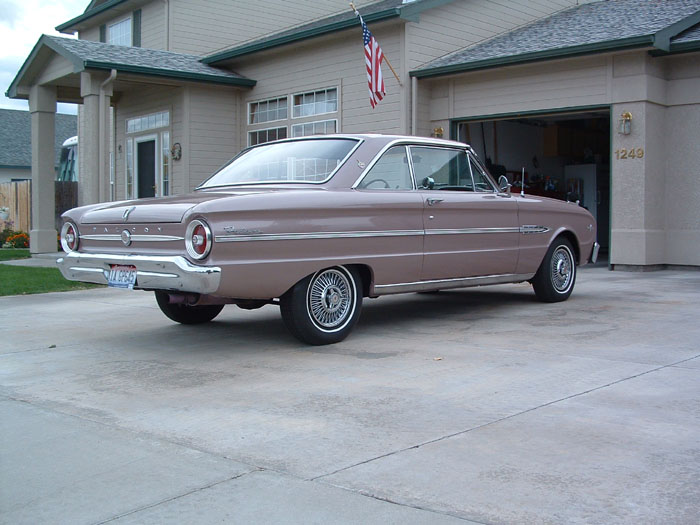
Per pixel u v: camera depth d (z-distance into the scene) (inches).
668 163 478.9
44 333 275.7
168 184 660.7
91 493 125.0
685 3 540.7
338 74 576.7
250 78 647.1
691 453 136.3
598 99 474.0
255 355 228.7
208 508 117.9
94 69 553.0
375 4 708.7
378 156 252.8
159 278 216.4
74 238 252.1
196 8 718.5
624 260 470.3
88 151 562.9
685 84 469.7
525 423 154.5
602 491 120.2
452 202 269.0
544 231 312.3
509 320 282.8
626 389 178.9
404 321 285.1
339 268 239.1
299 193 225.9
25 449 146.9
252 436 151.3
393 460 135.7
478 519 111.5
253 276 214.7
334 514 114.4
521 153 647.1
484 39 586.9
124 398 182.5
